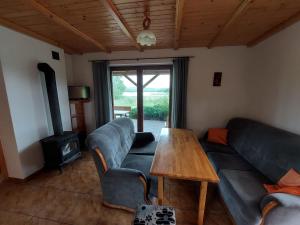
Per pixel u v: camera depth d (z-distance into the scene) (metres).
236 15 1.92
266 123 2.66
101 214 1.81
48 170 2.79
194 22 2.23
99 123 3.86
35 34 2.54
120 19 2.08
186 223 1.69
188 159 1.76
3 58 2.13
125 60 3.62
